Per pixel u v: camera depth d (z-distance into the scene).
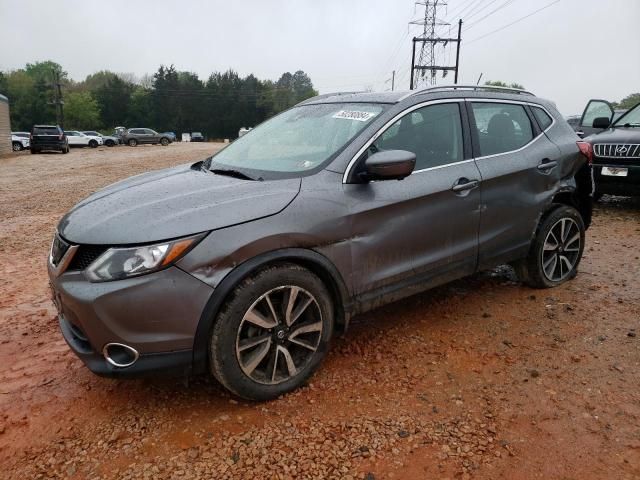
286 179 3.05
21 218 8.43
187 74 101.75
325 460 2.46
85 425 2.76
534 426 2.69
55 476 2.40
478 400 2.92
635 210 8.01
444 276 3.64
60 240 2.82
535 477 2.35
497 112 4.07
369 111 3.49
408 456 2.48
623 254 5.56
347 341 3.62
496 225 3.89
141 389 3.08
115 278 2.50
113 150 35.44
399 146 3.38
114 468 2.44
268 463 2.45
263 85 104.62
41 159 24.52
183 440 2.62
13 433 2.71
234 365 2.72
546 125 4.41
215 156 3.99
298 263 2.92
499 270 5.05
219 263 2.59
